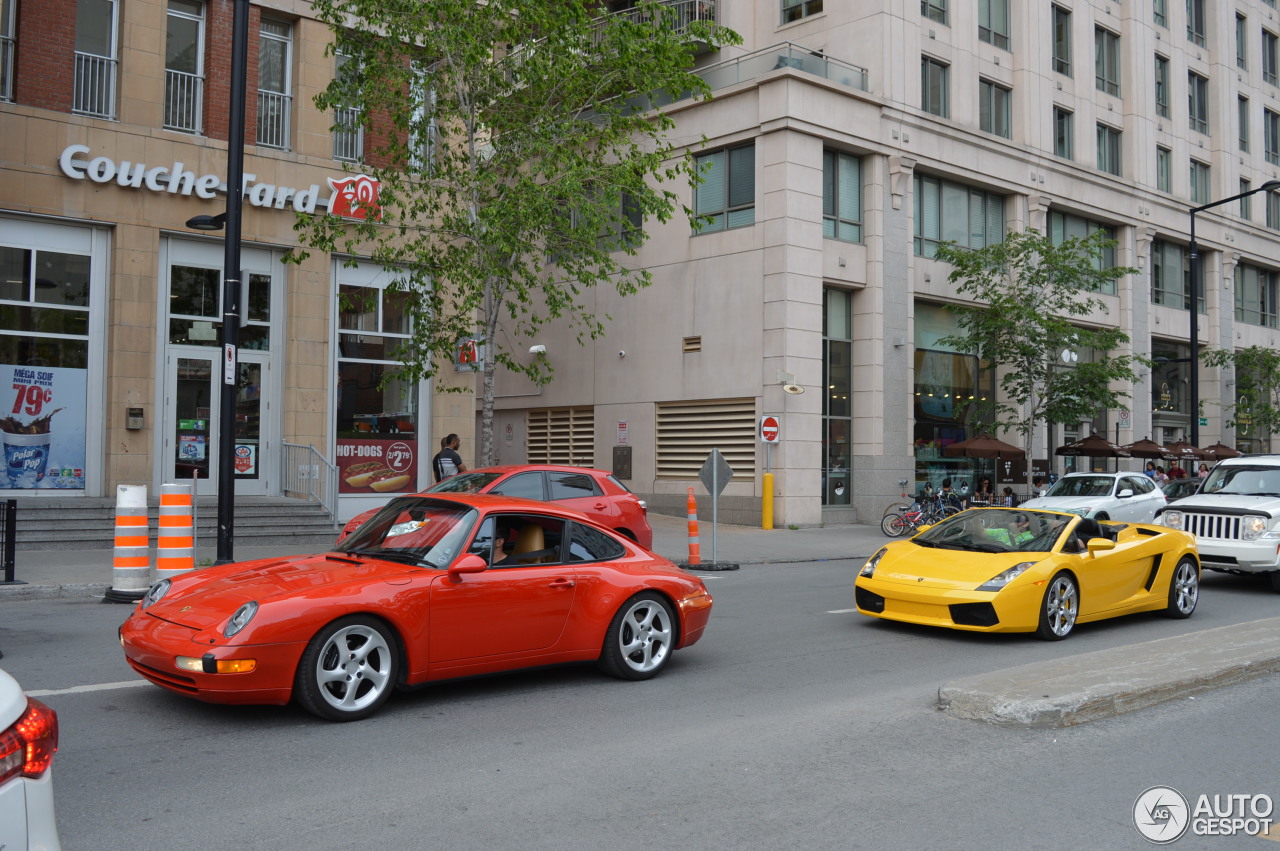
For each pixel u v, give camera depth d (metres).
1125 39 34.72
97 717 6.34
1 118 16.48
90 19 17.52
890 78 26.42
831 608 11.95
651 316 27.12
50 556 14.54
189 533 11.57
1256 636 9.17
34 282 17.05
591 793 5.10
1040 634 9.75
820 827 4.66
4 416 16.73
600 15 18.91
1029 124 30.25
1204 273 39.28
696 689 7.55
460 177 17.70
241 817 4.66
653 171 17.92
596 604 7.53
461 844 4.38
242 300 18.88
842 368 26.25
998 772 5.54
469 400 21.31
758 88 24.72
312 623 6.13
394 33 17.06
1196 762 5.78
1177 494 23.75
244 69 13.30
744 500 24.75
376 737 6.05
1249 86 41.53
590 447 28.81
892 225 26.53
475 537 7.11
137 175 17.47
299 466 18.97
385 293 19.03
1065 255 25.55
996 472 29.56
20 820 2.76
